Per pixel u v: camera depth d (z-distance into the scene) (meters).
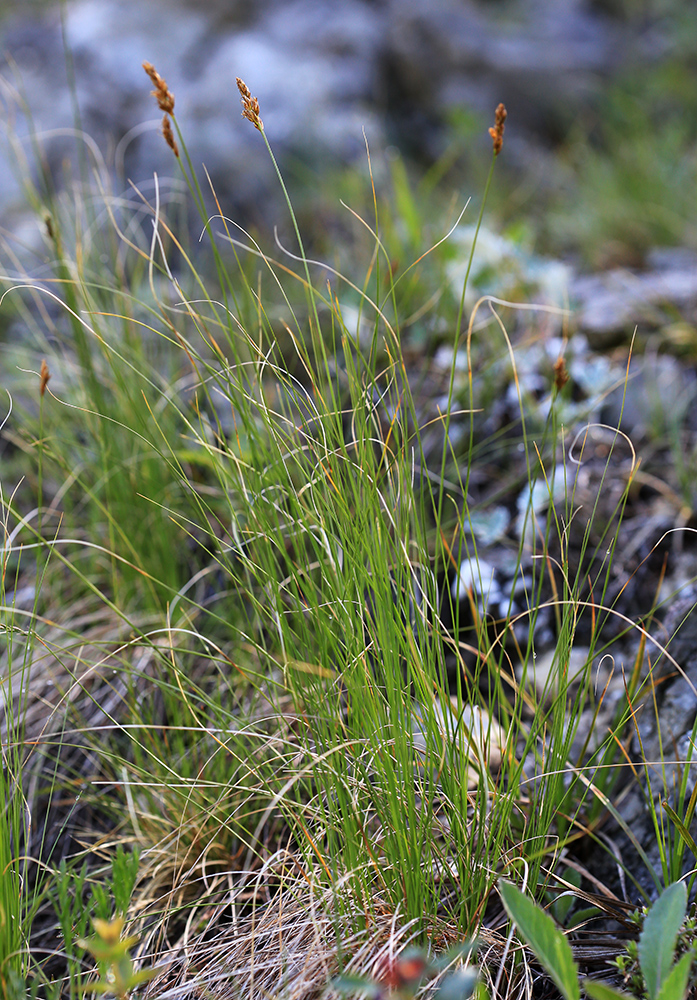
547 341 1.09
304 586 0.79
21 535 0.96
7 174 1.61
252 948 0.75
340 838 0.79
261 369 0.80
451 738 0.77
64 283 0.95
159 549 0.93
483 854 0.77
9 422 1.07
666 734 0.82
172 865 0.81
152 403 0.96
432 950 0.75
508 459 0.98
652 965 0.70
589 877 0.78
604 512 0.94
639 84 2.21
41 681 0.88
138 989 0.77
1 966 0.72
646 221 1.46
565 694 0.78
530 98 2.19
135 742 0.81
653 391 1.00
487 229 1.14
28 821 0.79
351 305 1.10
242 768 0.82
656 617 0.88
